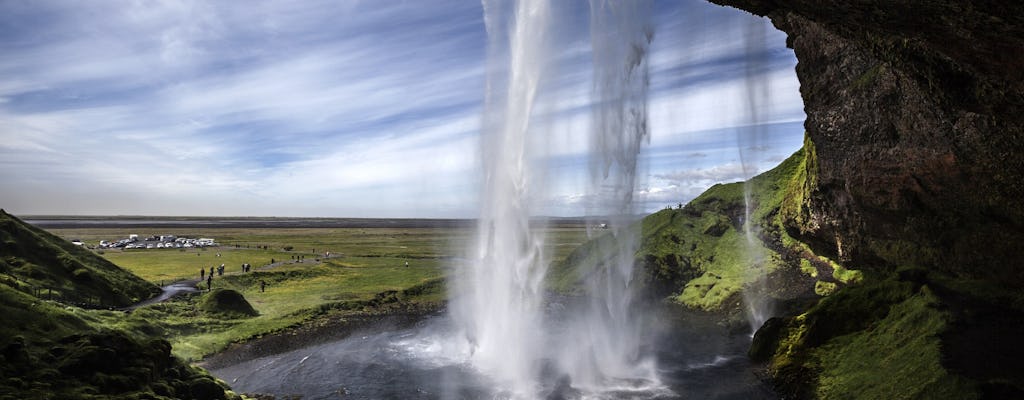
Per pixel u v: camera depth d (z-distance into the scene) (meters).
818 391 25.61
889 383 22.48
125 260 88.31
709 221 71.62
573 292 63.19
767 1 14.94
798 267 54.34
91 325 28.27
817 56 34.97
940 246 30.34
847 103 33.31
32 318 24.69
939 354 21.55
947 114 25.39
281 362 37.25
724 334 42.91
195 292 57.97
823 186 38.53
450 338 43.12
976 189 26.69
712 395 28.42
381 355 38.44
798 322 31.94
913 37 14.05
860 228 36.94
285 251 119.00
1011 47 12.27
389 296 63.41
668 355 36.53
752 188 73.12
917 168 29.30
